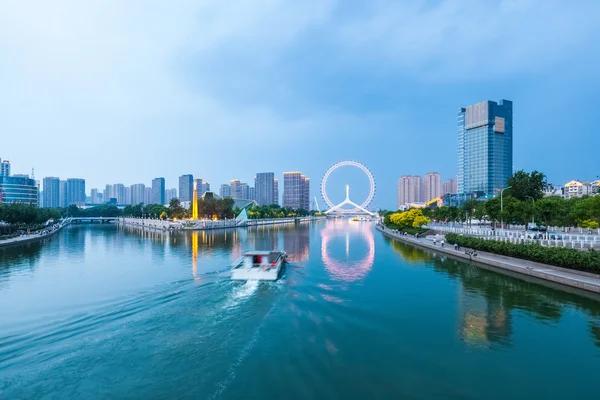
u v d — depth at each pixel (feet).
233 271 148.36
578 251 149.07
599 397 66.08
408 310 113.39
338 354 80.48
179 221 586.04
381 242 342.23
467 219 479.00
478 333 95.04
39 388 63.41
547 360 80.23
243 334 88.28
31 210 432.66
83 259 219.20
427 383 69.62
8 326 92.12
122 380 66.44
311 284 147.02
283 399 61.87
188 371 70.23
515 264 172.45
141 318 98.27
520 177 364.17
